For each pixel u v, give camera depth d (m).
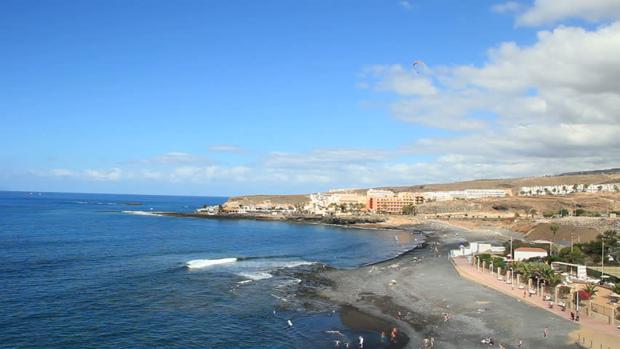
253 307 69.62
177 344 54.25
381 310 67.69
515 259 106.25
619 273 86.56
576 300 66.75
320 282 87.56
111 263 104.62
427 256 126.81
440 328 58.91
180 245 145.88
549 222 174.25
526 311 64.38
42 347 51.84
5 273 89.31
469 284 82.94
